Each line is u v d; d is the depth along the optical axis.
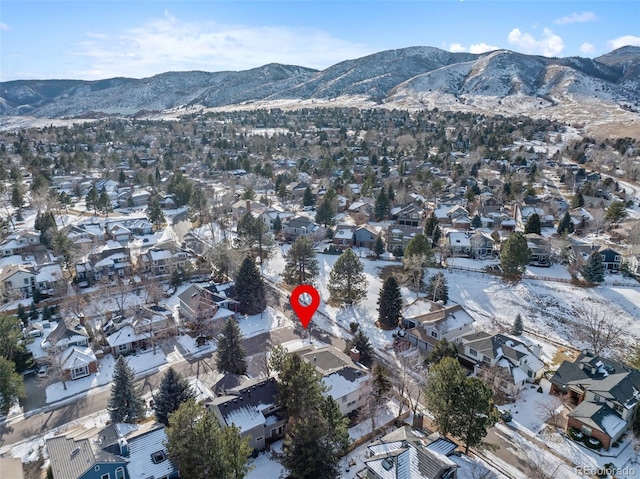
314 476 34.25
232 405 40.75
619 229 95.38
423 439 38.59
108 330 59.81
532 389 49.97
